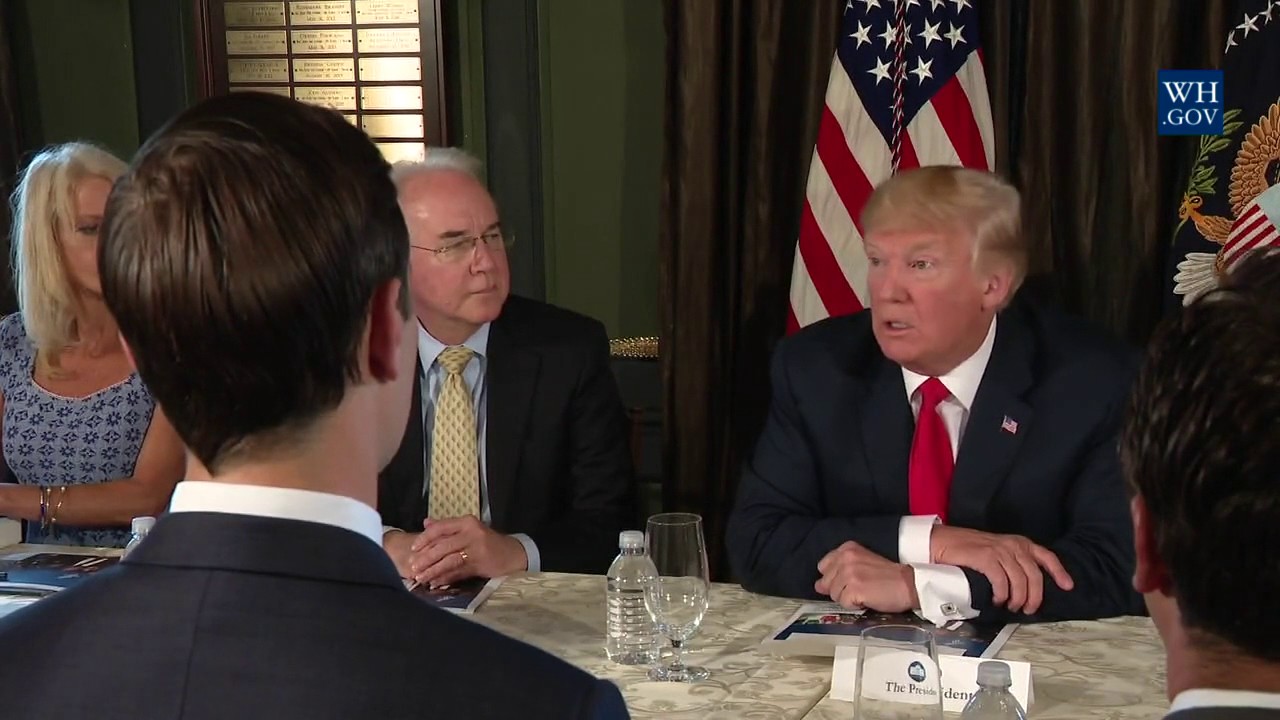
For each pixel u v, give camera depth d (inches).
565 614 75.3
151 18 138.7
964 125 112.4
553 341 101.3
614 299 132.9
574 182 131.9
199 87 138.3
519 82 131.6
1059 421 82.7
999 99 114.9
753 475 88.4
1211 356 25.7
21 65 141.5
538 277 134.3
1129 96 113.0
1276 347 25.2
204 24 136.6
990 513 83.3
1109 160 116.3
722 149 121.3
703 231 120.1
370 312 29.0
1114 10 113.7
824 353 89.1
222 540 26.7
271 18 135.4
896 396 85.7
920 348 82.2
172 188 27.2
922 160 112.9
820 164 115.1
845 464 86.0
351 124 29.4
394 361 29.7
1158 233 114.0
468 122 133.4
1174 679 26.7
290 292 26.9
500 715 25.6
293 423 27.5
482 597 78.2
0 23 136.3
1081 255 116.5
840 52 114.8
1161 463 26.1
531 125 132.1
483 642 26.8
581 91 130.3
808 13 119.6
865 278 114.5
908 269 81.5
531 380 99.6
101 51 140.3
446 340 98.7
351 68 134.1
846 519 79.6
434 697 25.6
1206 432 25.3
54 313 99.3
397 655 25.9
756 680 64.7
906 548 76.4
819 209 115.1
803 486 86.9
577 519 98.0
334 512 27.6
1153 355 27.3
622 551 69.9
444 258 94.5
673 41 119.7
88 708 25.4
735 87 120.4
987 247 81.0
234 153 27.4
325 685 25.4
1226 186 107.4
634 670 66.5
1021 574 72.5
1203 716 24.8
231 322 26.8
